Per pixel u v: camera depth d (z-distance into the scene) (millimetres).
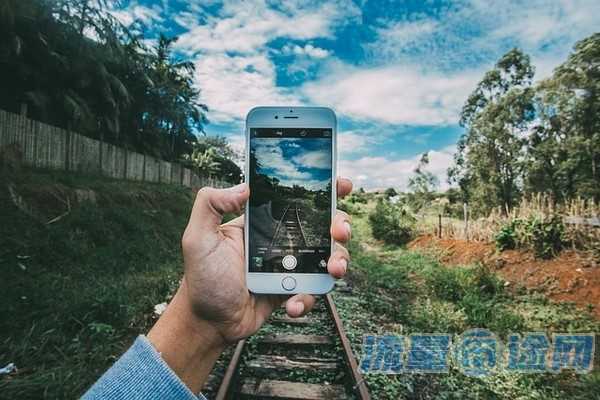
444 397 3422
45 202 8422
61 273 6180
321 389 3217
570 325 5797
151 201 14531
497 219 11305
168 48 32500
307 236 1651
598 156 17391
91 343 4000
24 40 13070
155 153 25109
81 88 16297
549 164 20094
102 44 16250
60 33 14141
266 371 3590
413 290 8281
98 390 812
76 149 14547
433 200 30281
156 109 25016
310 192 1706
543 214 9312
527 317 6211
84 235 7973
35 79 13977
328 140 1770
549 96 19250
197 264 1302
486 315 5973
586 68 17328
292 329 4703
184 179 28062
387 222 17750
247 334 1399
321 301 6043
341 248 1619
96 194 10719
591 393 3781
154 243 9633
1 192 7543
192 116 30266
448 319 5793
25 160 11414
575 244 8359
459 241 12531
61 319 4273
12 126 10898
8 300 4340
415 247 14961
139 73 22000
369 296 7055
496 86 24547
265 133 1769
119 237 8930
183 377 1107
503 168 24016
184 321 1195
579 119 18016
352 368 3248
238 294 1393
